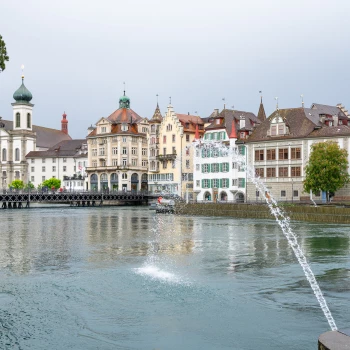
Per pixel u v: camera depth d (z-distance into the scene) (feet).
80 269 113.50
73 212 370.73
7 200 442.50
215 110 475.31
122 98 589.32
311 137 336.49
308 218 247.50
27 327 72.28
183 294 89.92
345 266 117.08
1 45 180.86
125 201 526.98
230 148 384.68
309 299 86.28
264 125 376.48
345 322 73.97
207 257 131.13
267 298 87.04
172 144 475.31
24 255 134.82
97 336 69.00
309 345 65.31
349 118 383.65
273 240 167.63
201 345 65.87
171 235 185.68
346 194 316.81
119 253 138.51
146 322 74.49
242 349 64.49
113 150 551.18
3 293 90.58
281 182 352.90
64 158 653.71
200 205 319.88
